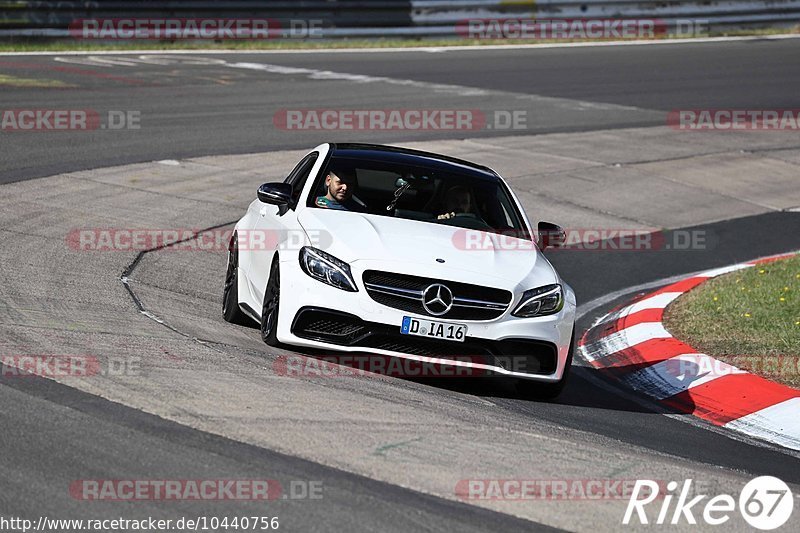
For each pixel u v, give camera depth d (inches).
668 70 3661.4
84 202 1718.8
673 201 2224.4
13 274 1234.6
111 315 1096.2
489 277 998.4
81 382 840.3
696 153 2623.0
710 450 927.0
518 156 2437.3
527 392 1056.8
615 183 2304.4
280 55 3646.7
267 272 1072.2
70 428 741.3
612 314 1481.3
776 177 2486.5
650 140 2711.6
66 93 2679.6
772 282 1535.4
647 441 928.3
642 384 1179.3
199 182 1947.6
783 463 911.7
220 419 789.2
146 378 868.0
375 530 627.5
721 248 1913.1
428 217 1109.7
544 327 1008.2
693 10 4448.8
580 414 1006.4
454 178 1162.0
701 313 1402.6
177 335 1042.1
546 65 3671.3
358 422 824.9
